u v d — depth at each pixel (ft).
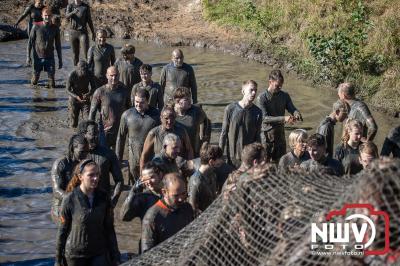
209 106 109.91
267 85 123.65
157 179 51.55
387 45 122.42
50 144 92.22
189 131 72.38
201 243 33.19
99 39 106.11
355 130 61.62
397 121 105.81
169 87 89.66
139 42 160.76
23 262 61.31
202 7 172.76
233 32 157.07
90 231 49.85
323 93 118.83
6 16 172.55
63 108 109.09
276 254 29.55
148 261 37.01
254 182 32.63
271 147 79.36
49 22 118.93
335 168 57.82
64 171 59.16
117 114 83.41
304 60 131.34
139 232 67.46
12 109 107.45
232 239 32.22
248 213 32.04
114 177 63.00
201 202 54.39
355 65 122.11
